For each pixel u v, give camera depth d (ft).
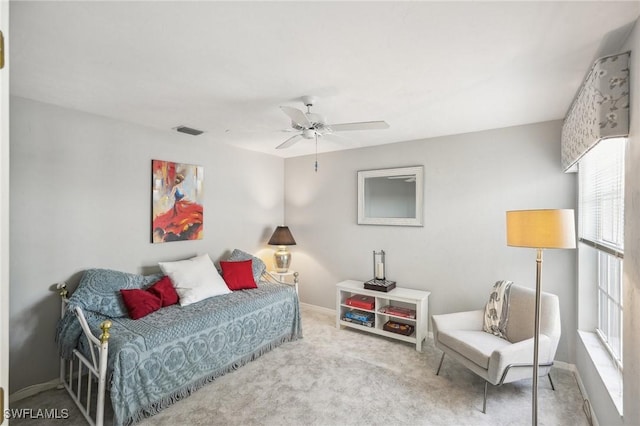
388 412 7.48
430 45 5.52
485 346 8.15
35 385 8.25
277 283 12.75
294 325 11.84
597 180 7.75
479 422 7.14
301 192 15.66
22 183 8.08
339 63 6.19
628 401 5.00
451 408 7.63
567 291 9.54
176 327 8.09
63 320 8.31
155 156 10.86
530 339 7.84
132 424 7.03
